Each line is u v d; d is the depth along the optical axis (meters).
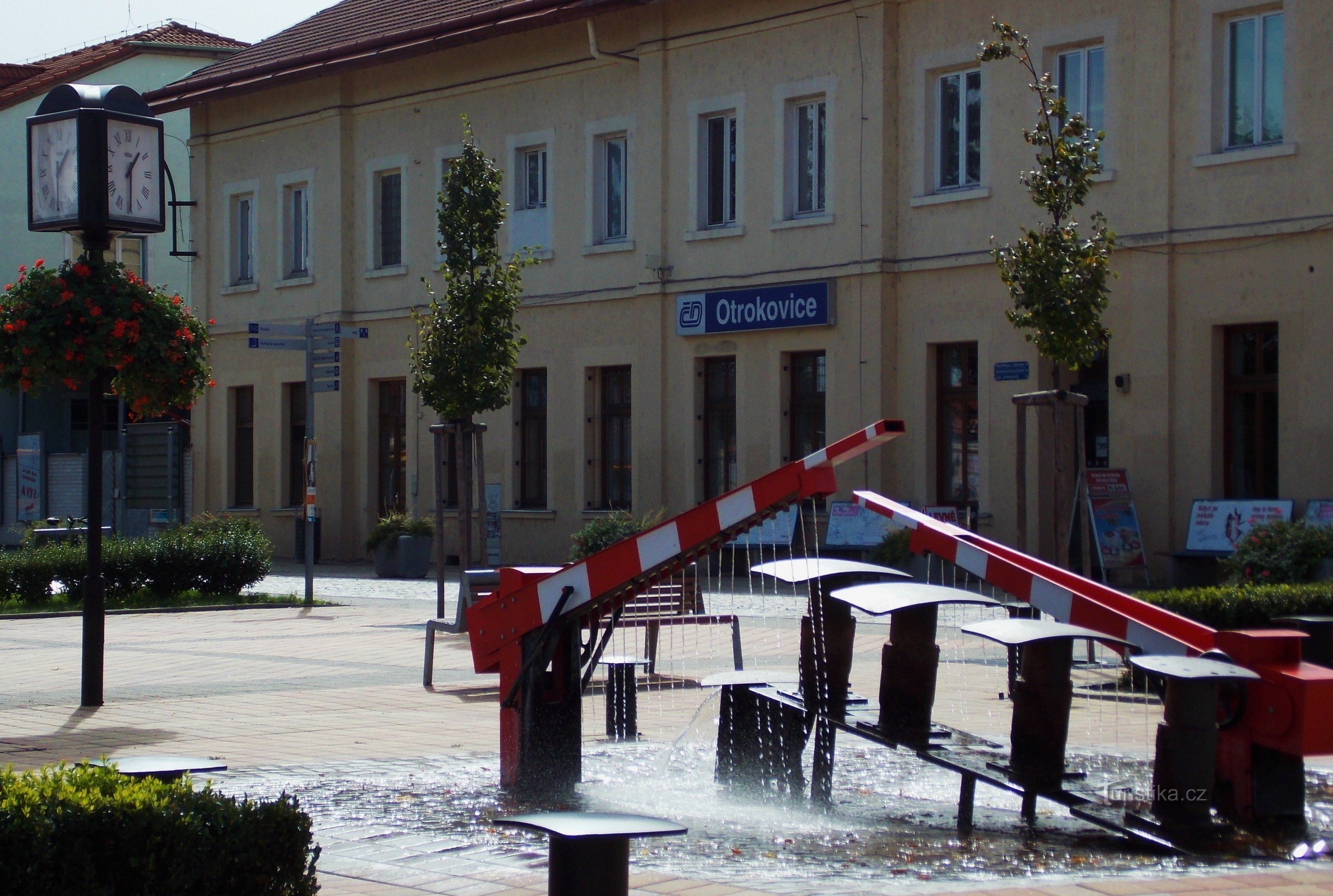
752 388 26.23
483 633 8.09
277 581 26.97
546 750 7.88
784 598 20.62
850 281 24.80
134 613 20.23
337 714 10.76
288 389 34.88
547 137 29.58
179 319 12.19
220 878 4.46
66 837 4.29
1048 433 22.72
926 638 7.34
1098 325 16.59
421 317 22.31
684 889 5.56
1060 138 16.67
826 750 7.46
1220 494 21.22
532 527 29.80
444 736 9.69
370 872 5.96
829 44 25.09
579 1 27.61
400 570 27.92
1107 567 21.12
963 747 7.25
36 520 37.03
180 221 44.22
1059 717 6.70
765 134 26.00
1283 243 20.44
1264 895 5.28
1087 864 6.05
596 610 7.92
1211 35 21.05
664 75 27.41
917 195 24.20
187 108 36.38
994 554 7.12
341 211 33.16
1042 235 16.53
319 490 33.66
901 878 5.81
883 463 24.42
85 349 11.72
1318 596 12.49
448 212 21.58
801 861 6.13
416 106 31.94
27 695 11.97
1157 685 6.80
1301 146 20.27
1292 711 6.29
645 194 27.73
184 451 36.97
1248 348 21.14
